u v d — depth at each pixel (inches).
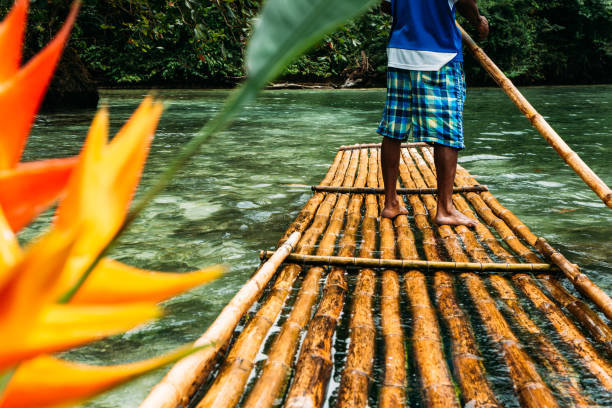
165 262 80.7
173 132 253.8
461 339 56.9
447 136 98.7
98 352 55.0
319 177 149.2
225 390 46.3
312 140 225.1
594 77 784.9
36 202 5.8
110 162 6.1
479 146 208.4
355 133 249.4
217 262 81.2
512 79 733.9
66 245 4.6
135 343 56.9
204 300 67.9
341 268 79.1
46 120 306.7
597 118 313.0
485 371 51.1
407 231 96.9
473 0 99.3
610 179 143.5
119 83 632.4
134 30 188.1
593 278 75.3
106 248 5.4
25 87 5.6
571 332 58.8
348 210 113.0
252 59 5.4
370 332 58.1
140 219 104.6
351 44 168.1
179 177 145.9
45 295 4.7
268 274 70.3
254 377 50.1
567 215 110.8
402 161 170.6
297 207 116.3
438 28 95.9
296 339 57.2
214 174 151.6
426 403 46.4
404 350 55.3
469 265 77.2
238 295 62.2
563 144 89.2
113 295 5.7
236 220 105.0
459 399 47.1
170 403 41.9
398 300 68.0
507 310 65.1
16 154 5.8
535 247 84.7
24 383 5.1
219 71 627.8
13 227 5.8
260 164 168.6
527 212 113.5
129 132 6.2
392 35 100.5
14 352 4.6
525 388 47.4
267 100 457.7
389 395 46.7
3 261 5.5
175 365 46.8
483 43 702.5
